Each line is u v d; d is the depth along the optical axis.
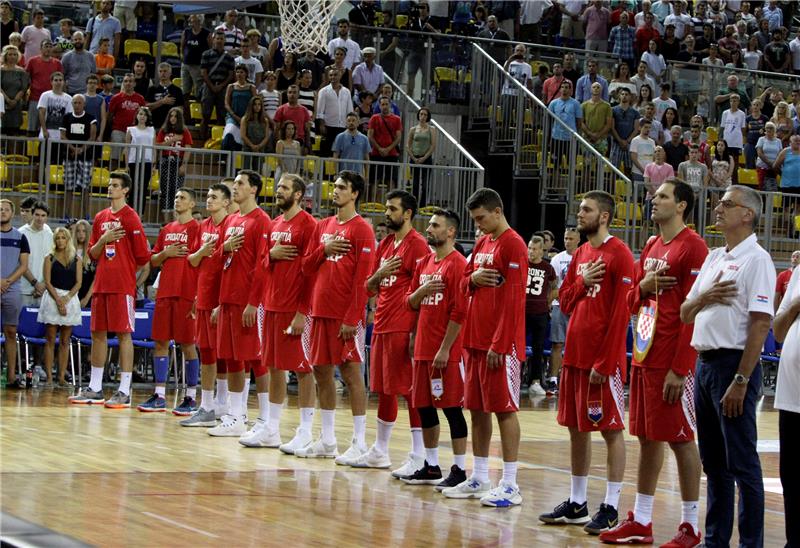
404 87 31.45
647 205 28.58
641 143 30.55
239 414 16.62
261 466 13.97
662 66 34.53
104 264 18.97
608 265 11.07
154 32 30.48
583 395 11.15
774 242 30.11
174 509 10.98
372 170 27.08
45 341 21.69
